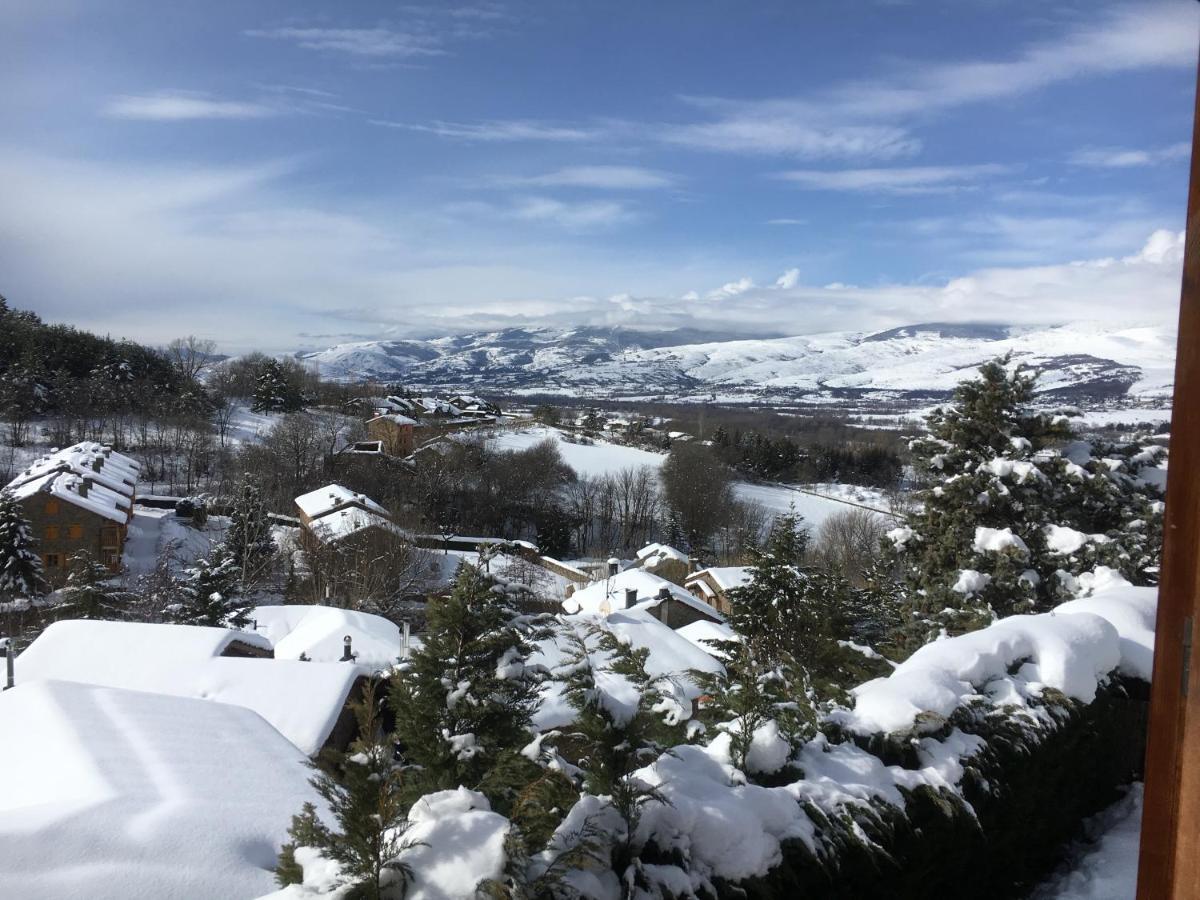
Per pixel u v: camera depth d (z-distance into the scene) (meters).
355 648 24.33
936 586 14.94
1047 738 5.38
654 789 3.43
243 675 16.31
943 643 5.74
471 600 4.55
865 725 4.70
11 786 8.72
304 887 2.92
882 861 4.02
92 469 50.22
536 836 3.07
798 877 3.64
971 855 4.66
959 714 5.00
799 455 85.94
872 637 13.54
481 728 4.25
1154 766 2.19
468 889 2.75
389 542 42.34
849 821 3.91
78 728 9.77
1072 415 14.97
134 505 55.97
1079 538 13.64
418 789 3.75
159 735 10.09
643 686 4.46
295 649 25.08
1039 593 13.66
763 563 9.14
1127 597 7.69
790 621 8.73
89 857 6.39
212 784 8.75
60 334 79.50
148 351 85.38
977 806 4.71
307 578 41.22
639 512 65.81
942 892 4.51
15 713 10.55
